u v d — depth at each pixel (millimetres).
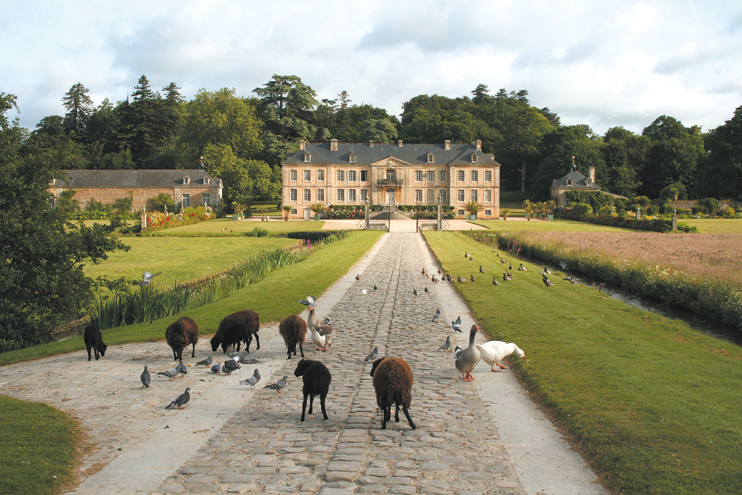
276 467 6629
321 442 7391
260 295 19891
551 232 48938
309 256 34500
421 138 120375
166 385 10156
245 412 8672
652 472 6102
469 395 9406
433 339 13492
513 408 8719
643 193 102312
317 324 12805
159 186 82562
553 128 120938
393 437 7559
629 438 7027
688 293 20438
